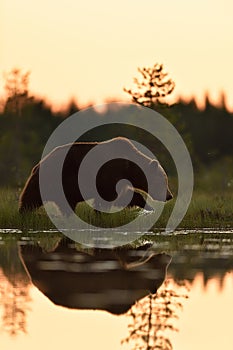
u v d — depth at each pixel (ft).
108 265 129.39
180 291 108.37
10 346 82.74
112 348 82.74
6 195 234.99
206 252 146.51
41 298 103.81
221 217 205.57
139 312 97.09
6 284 112.37
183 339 85.87
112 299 103.81
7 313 95.76
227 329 89.66
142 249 151.12
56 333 87.71
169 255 142.31
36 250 148.77
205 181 397.60
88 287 110.93
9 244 158.92
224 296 105.19
